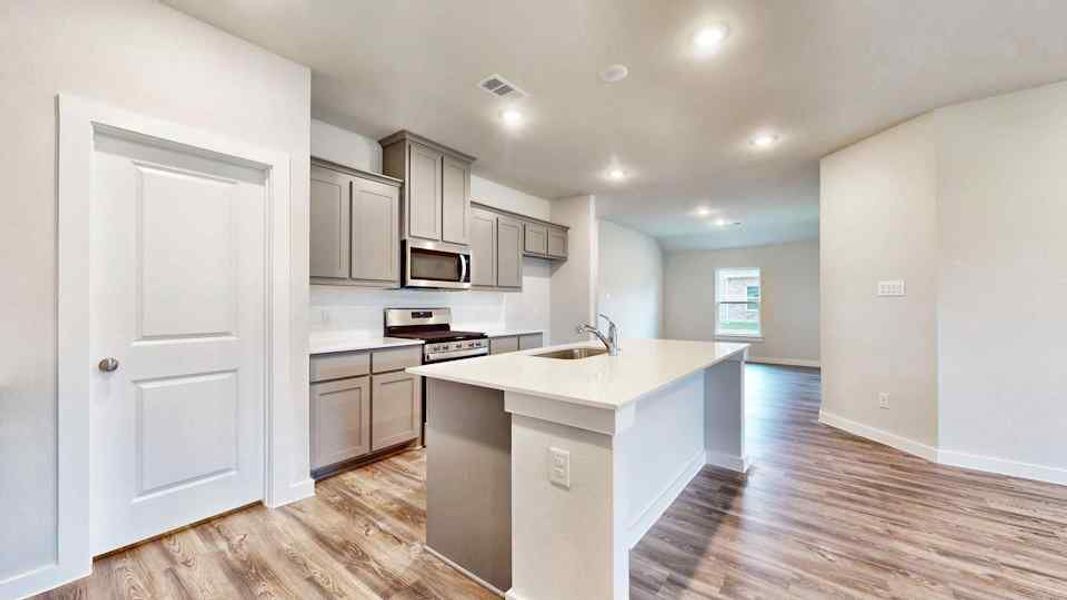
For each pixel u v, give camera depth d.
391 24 2.05
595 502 1.36
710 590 1.63
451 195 3.72
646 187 4.91
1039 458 2.61
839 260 3.68
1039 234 2.60
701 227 7.34
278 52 2.28
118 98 1.79
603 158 3.93
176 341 2.02
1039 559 1.81
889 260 3.23
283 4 1.91
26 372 1.59
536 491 1.49
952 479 2.63
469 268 3.89
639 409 2.04
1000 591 1.61
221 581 1.67
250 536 1.99
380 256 3.18
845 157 3.61
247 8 1.93
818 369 7.10
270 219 2.28
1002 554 1.85
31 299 1.60
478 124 3.20
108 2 1.77
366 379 2.89
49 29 1.63
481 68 2.44
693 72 2.46
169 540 1.94
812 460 2.99
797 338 7.70
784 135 3.37
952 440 2.85
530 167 4.20
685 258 8.86
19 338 1.58
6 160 1.55
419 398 3.27
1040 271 2.60
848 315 3.60
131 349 1.89
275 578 1.69
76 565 1.68
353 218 3.00
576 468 1.40
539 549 1.48
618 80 2.55
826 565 1.78
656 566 1.78
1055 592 1.60
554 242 5.22
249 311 2.25
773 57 2.30
